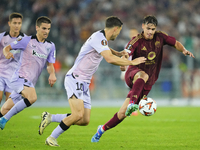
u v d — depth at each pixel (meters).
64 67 68.31
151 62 20.75
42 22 20.42
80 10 80.31
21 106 19.98
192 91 62.19
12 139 19.83
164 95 61.72
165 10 83.06
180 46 20.73
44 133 22.80
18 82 20.55
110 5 81.38
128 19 79.31
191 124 28.09
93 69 17.91
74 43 74.50
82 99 17.34
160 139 20.03
